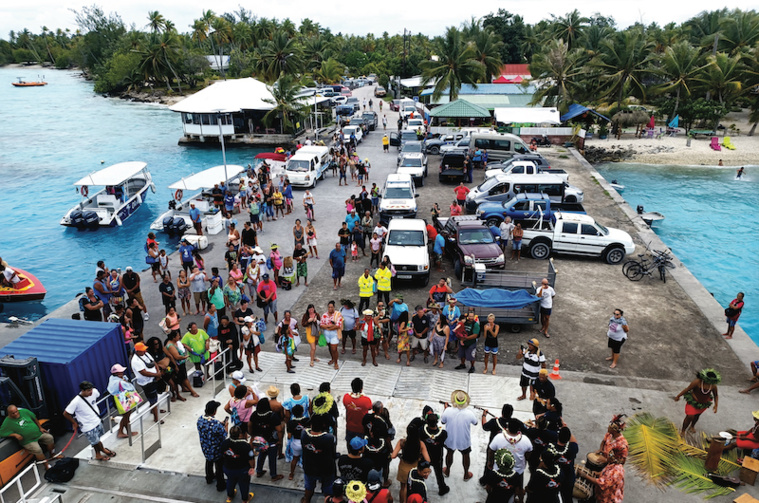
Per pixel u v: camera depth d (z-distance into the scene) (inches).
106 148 2027.6
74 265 873.5
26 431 331.0
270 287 540.4
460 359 477.1
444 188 1177.4
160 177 1562.5
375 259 763.4
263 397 309.7
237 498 302.4
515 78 2797.7
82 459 342.3
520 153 1363.2
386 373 463.8
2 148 2004.2
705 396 363.3
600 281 692.7
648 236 870.4
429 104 2475.4
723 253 933.2
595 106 2313.0
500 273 647.1
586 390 440.8
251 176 1160.8
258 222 868.6
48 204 1280.8
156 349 394.9
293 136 2068.2
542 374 346.3
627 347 524.4
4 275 706.8
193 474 326.0
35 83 5196.9
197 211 820.6
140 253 919.7
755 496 319.0
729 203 1245.7
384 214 878.4
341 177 1219.2
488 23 3457.2
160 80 4060.0
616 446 284.4
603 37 2950.3
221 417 387.9
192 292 607.5
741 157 1708.9
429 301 511.2
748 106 2603.3
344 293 650.2
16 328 588.4
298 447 304.7
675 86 2110.0
